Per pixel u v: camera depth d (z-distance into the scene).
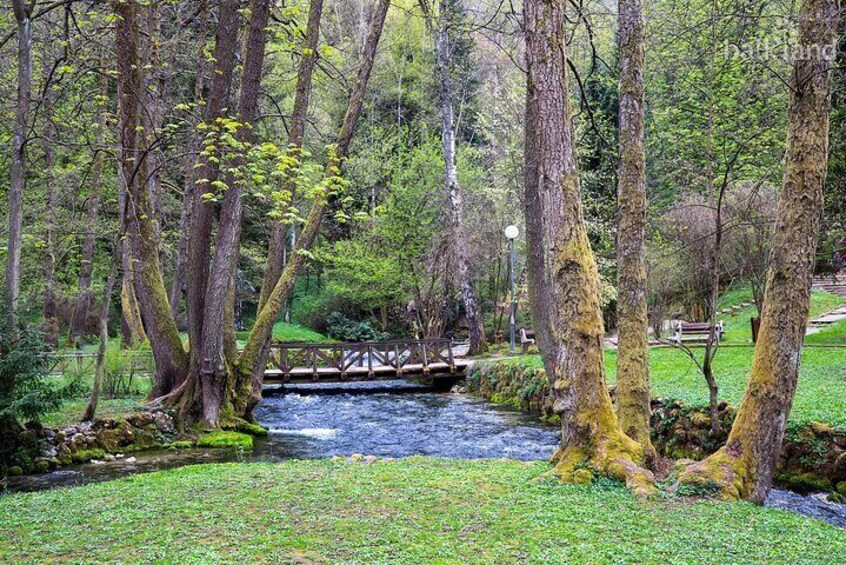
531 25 6.20
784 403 5.70
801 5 5.77
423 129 26.23
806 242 5.66
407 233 21.62
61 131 12.73
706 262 15.34
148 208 11.52
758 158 14.50
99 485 6.56
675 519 4.77
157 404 10.80
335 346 17.42
